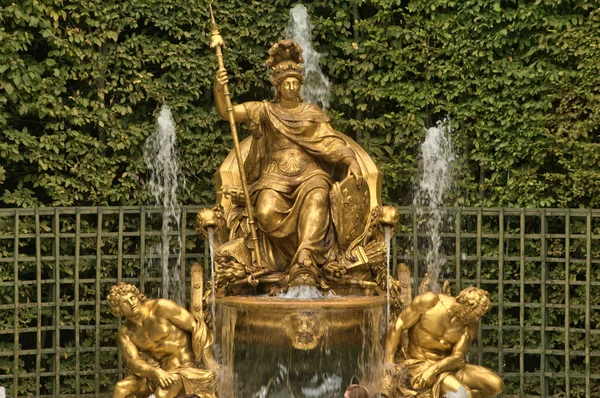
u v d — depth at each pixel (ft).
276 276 45.39
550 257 51.47
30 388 50.19
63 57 51.70
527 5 51.93
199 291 44.98
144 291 51.98
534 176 51.98
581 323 51.42
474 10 52.47
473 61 52.65
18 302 49.24
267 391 43.45
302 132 46.34
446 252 53.93
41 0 50.47
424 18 53.72
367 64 53.98
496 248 52.42
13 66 49.52
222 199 47.01
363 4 55.52
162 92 53.06
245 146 47.55
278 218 45.39
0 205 53.11
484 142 53.01
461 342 43.42
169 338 43.80
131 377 43.86
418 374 43.14
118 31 52.31
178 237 52.95
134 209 51.31
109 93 53.47
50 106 51.01
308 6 54.65
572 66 51.78
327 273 45.21
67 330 53.72
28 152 51.42
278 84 46.83
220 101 46.19
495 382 43.11
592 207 50.80
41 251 51.80
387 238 46.44
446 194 53.57
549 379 50.90
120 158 52.44
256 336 42.88
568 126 51.06
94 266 52.06
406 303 45.83
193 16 53.36
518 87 52.16
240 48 54.13
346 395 36.76
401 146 54.39
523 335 50.57
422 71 54.34
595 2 51.01
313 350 42.70
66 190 51.57
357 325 42.83
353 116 55.83
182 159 53.52
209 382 43.14
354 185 45.83
